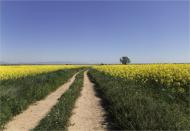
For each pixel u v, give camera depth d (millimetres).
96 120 10094
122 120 8945
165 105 10047
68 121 9820
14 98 12891
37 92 15805
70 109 11688
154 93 14070
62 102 12797
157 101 11148
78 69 73812
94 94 17266
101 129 8891
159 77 18266
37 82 20406
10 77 26156
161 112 8812
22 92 14695
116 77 26422
